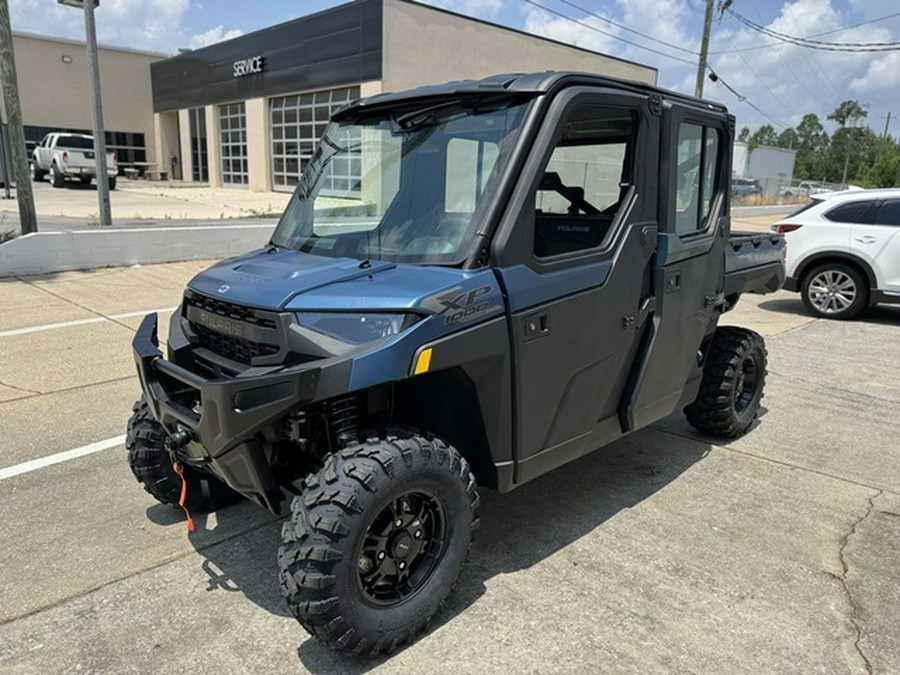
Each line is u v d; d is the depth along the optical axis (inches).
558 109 115.8
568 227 143.3
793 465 181.2
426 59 871.7
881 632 112.9
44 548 134.3
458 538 111.6
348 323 100.3
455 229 112.8
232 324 111.3
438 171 119.6
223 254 464.4
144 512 149.2
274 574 127.4
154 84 1401.3
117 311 318.7
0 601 117.6
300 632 111.1
